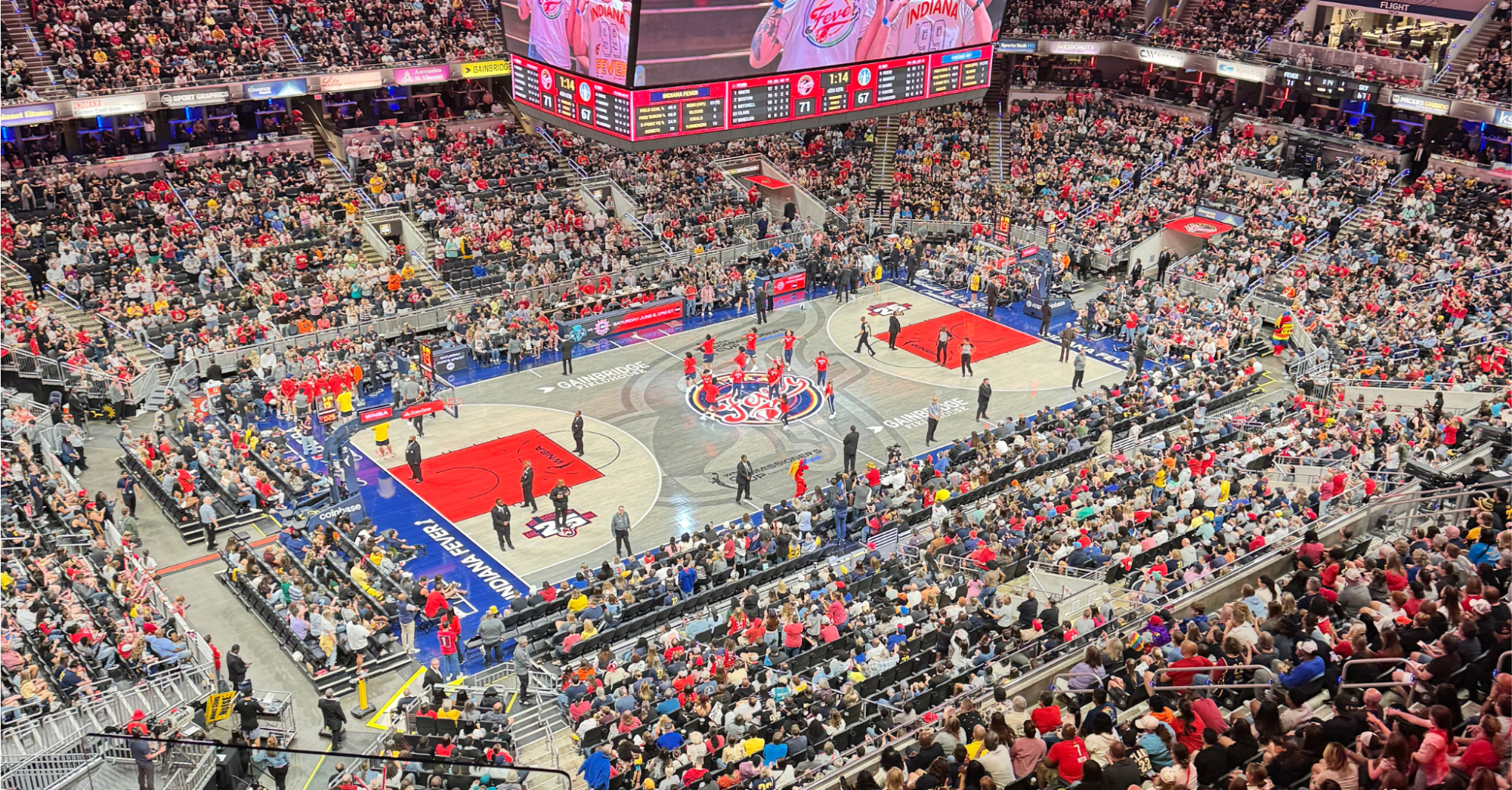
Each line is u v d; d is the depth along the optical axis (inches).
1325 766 480.1
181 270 1717.5
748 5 1505.9
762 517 1288.1
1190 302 1824.6
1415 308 1690.5
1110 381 1659.7
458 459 1430.9
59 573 1010.7
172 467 1272.1
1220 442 1355.8
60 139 1910.7
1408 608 653.3
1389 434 1232.2
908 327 1868.8
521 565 1213.1
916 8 1680.6
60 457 1330.0
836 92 1649.9
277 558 1106.7
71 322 1603.1
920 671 902.4
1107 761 598.9
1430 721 501.4
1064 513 1153.4
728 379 1667.1
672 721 858.1
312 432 1457.9
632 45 1438.2
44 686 835.4
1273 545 886.4
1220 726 580.7
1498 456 1074.1
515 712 958.4
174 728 865.5
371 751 875.4
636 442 1481.3
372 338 1660.9
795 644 949.2
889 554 1165.7
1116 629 808.3
